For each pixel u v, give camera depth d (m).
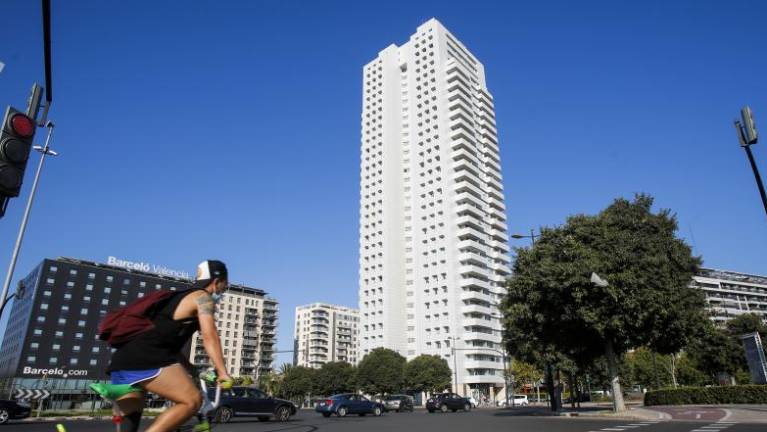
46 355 100.50
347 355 179.25
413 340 100.69
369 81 130.38
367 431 15.51
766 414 18.45
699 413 20.72
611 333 24.34
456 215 101.38
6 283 19.77
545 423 18.52
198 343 108.19
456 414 31.34
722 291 138.50
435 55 116.31
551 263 23.88
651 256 23.00
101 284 111.00
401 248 108.94
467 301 95.81
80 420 25.78
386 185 114.62
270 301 150.00
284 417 22.77
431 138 110.75
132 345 2.60
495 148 114.69
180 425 2.59
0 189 5.85
